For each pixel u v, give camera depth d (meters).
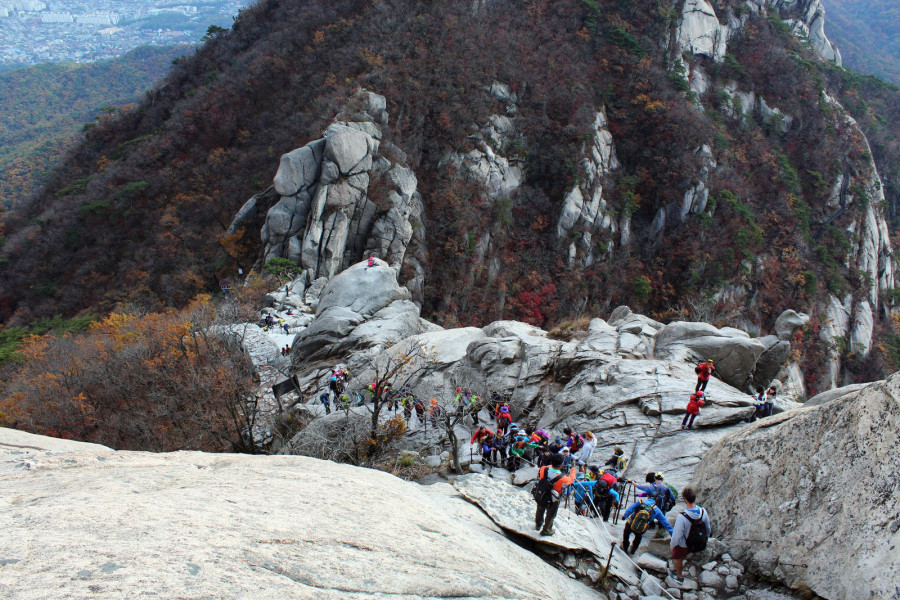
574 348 18.62
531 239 64.44
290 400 22.67
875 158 101.00
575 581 7.66
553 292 61.84
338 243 47.09
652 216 70.25
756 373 18.27
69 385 25.64
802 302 70.00
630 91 72.75
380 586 4.18
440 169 61.38
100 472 6.00
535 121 67.25
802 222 75.06
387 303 28.39
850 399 7.39
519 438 13.85
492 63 66.69
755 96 83.50
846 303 74.56
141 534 4.02
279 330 31.55
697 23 79.06
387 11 67.81
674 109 70.88
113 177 65.69
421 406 18.36
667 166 69.56
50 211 66.88
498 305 59.59
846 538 6.66
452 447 14.55
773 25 90.69
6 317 58.78
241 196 56.59
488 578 5.14
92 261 58.09
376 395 16.47
